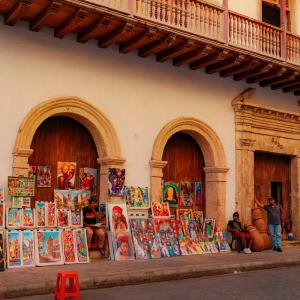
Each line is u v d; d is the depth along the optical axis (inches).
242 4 560.4
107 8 390.6
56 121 446.6
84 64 442.9
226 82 550.3
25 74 408.5
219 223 522.6
